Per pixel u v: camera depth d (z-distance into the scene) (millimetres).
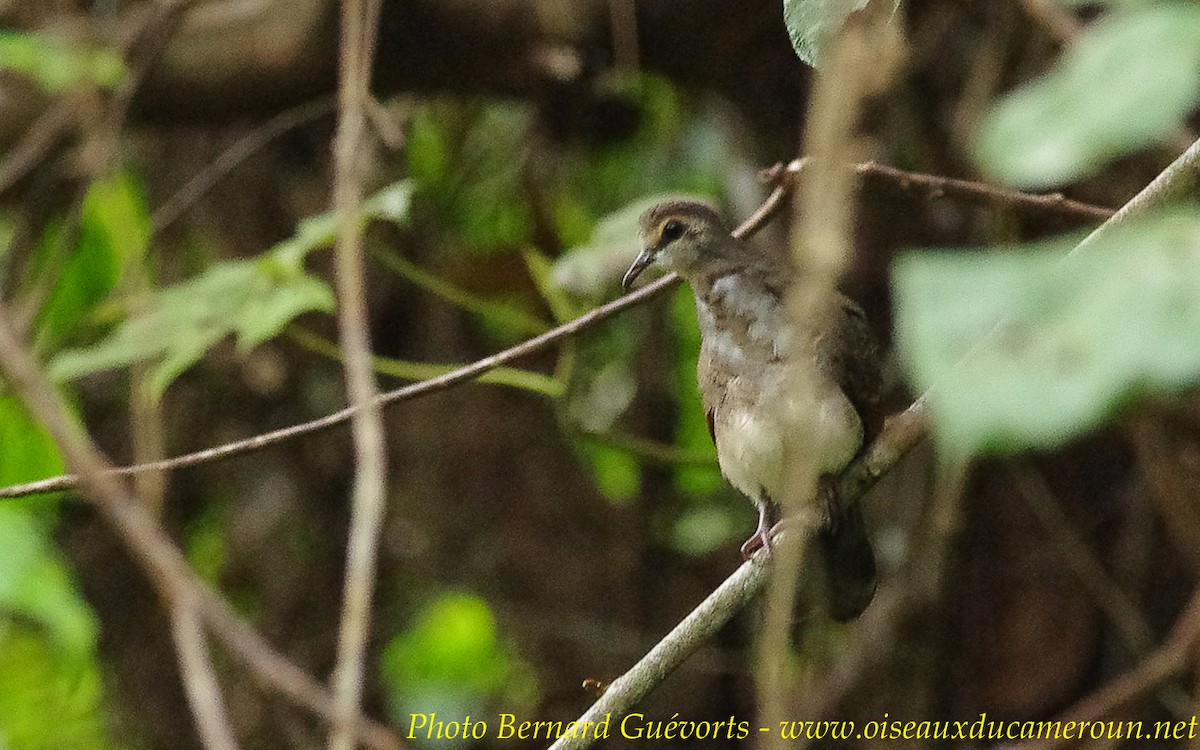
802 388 3504
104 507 4398
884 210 11039
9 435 9375
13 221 11930
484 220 12359
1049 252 2502
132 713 12516
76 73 8789
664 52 10820
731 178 11688
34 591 8312
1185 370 2281
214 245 12344
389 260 9461
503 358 7727
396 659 12156
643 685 6852
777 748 3684
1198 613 5594
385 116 7438
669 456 10414
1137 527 11164
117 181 9820
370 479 4586
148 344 8570
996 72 9617
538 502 12555
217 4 11000
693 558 12375
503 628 12352
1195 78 2508
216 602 4375
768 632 3699
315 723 12078
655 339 12328
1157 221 2477
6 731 11773
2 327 4922
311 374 12547
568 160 12336
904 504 11125
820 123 3480
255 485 12703
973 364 2428
